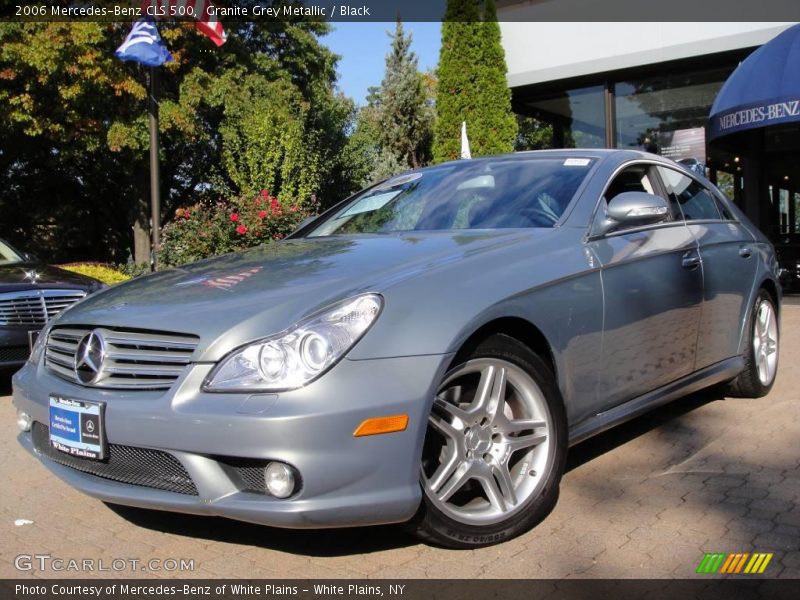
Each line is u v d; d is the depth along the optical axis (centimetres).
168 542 302
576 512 318
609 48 1273
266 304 270
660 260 376
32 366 329
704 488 342
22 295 591
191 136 2055
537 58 1343
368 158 2492
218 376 254
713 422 446
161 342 270
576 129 1370
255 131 1597
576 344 320
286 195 1591
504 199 380
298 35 2356
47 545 302
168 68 1925
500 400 290
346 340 252
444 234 351
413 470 256
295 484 244
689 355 403
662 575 262
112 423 266
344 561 279
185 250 1032
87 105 1820
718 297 429
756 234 502
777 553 276
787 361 629
